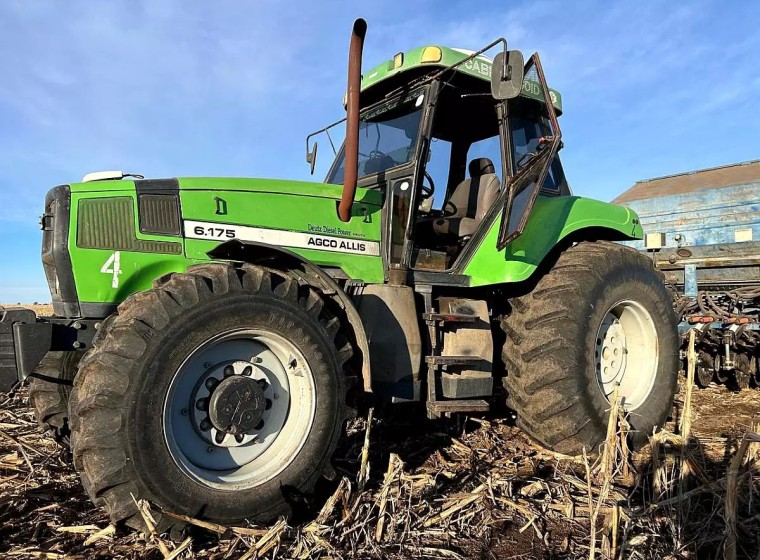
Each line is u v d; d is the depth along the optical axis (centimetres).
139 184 318
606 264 407
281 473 274
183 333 254
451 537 259
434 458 369
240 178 348
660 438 296
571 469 349
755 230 777
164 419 248
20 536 250
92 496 242
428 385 351
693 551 240
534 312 384
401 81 409
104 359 242
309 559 232
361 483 280
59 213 300
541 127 460
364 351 307
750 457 267
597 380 386
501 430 439
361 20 297
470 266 399
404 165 385
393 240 380
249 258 317
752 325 572
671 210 867
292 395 294
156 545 239
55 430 349
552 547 252
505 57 331
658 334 434
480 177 446
